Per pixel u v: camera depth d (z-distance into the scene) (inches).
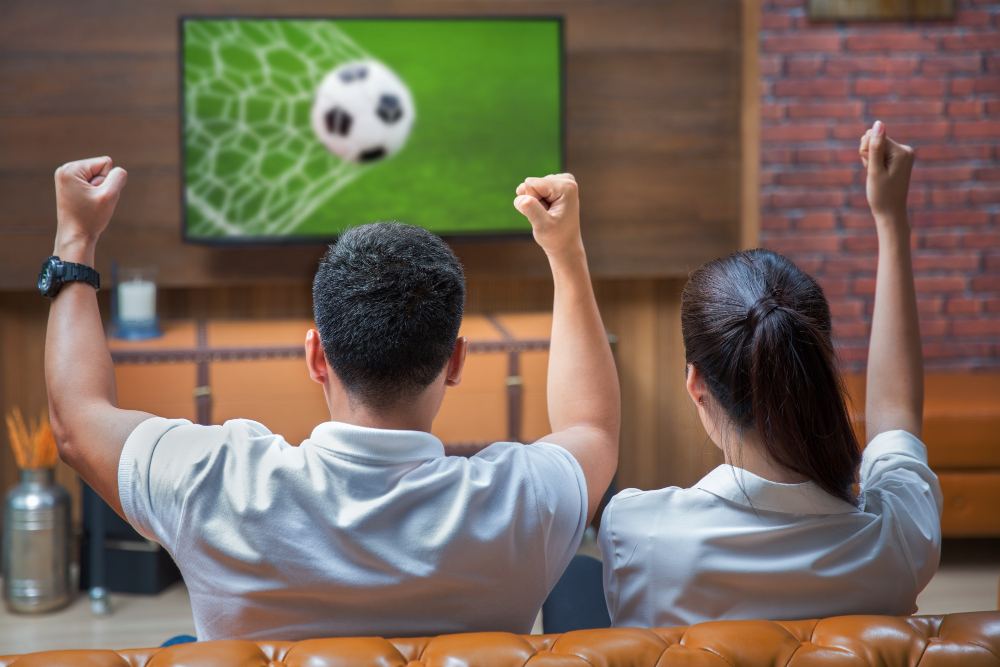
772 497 33.0
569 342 37.0
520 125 116.2
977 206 123.3
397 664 28.9
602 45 118.9
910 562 33.5
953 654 30.1
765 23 118.3
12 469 119.7
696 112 121.0
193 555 30.8
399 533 30.2
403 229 32.8
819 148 120.4
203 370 103.0
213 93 111.8
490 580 31.1
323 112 113.9
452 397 108.8
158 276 116.4
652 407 129.7
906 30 119.6
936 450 104.2
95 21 112.1
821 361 32.6
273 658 29.3
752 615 33.2
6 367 118.3
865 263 122.2
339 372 31.7
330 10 115.0
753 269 34.6
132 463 31.2
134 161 114.7
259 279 118.3
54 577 98.3
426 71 114.6
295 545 30.0
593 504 34.1
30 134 112.5
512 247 121.2
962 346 125.8
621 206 121.3
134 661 29.5
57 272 33.7
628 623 34.9
